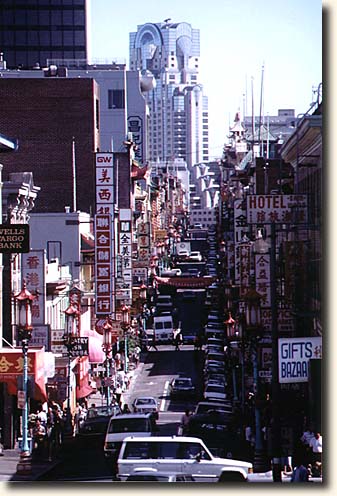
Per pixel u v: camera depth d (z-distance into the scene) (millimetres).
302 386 73875
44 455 79562
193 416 83688
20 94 170250
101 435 90688
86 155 170500
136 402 105312
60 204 169500
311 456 65250
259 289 88938
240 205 138250
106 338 119875
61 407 97250
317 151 88938
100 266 126312
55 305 115125
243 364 96188
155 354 166625
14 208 104250
